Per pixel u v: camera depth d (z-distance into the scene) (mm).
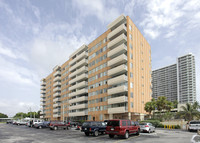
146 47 53719
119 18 45219
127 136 17562
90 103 53719
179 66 141375
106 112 46000
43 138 18562
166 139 16828
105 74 48844
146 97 48344
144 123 24078
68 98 72438
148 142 14961
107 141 15680
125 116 41938
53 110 86438
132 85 41812
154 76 159750
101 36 52812
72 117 67375
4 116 159375
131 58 43188
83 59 59500
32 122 42156
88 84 56500
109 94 44531
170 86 145875
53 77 94438
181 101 133625
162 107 41250
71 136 20250
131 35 44750
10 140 17125
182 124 32281
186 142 14711
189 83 132625
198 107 38875
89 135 21156
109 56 46281
